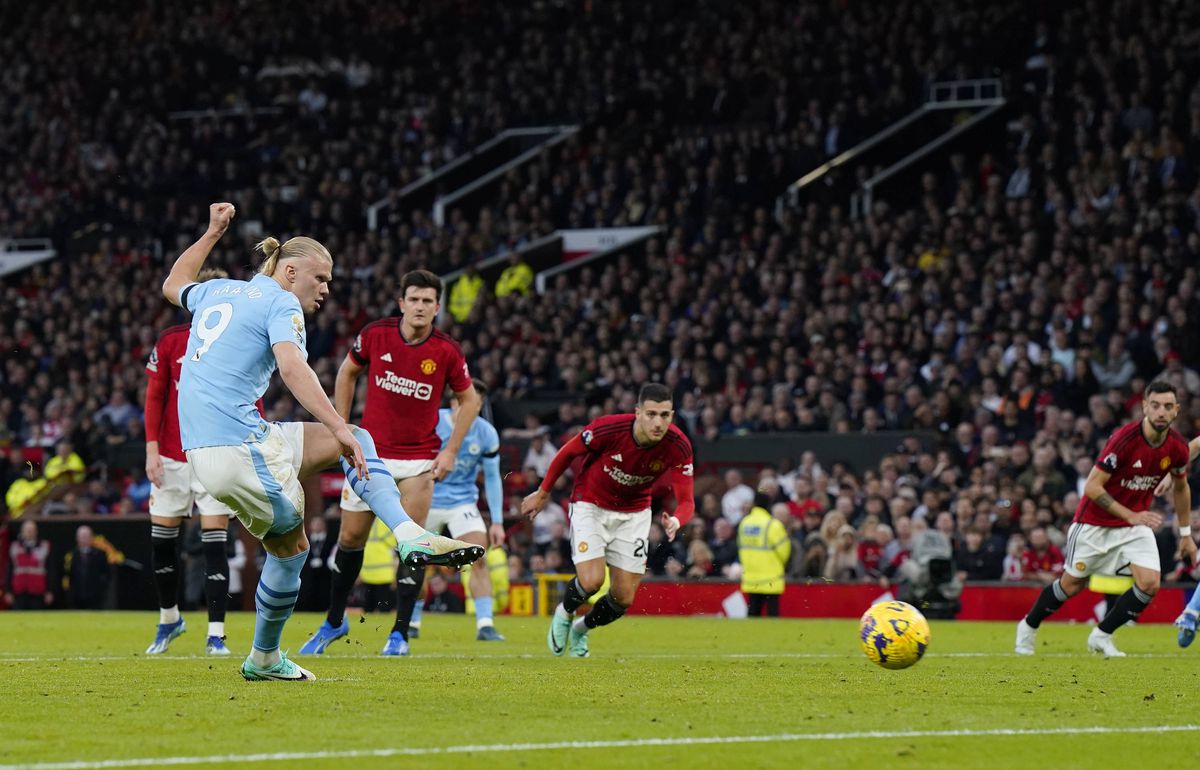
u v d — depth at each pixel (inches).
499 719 266.4
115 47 1802.4
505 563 839.1
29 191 1694.1
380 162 1596.9
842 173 1364.4
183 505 464.4
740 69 1485.0
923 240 1190.3
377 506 294.7
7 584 997.8
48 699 295.3
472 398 459.8
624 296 1250.0
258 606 322.7
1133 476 491.8
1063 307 1026.7
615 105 1514.5
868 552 866.1
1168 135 1166.3
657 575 919.0
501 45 1664.6
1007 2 1411.2
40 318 1444.4
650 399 429.4
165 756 220.1
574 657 457.7
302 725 255.0
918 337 1050.7
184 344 457.7
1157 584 488.4
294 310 297.9
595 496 451.5
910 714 283.0
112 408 1229.7
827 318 1117.7
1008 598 835.4
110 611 938.1
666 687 333.1
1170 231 1096.2
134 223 1598.2
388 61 1702.8
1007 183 1266.0
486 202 1550.2
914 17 1448.1
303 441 308.7
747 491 947.3
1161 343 984.9
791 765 217.8
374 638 578.2
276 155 1637.6
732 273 1228.5
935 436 947.3
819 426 1001.5
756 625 748.0
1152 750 239.6
